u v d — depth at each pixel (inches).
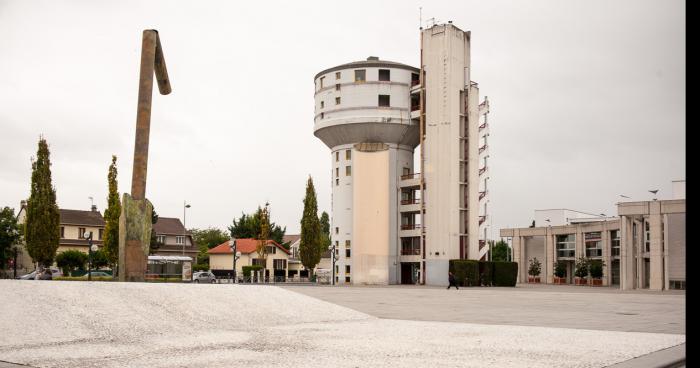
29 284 635.5
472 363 412.5
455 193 2723.9
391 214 2967.5
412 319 812.0
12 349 459.5
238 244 3713.1
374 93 2933.1
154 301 676.7
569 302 1285.7
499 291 1967.3
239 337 561.9
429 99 2807.6
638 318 855.7
